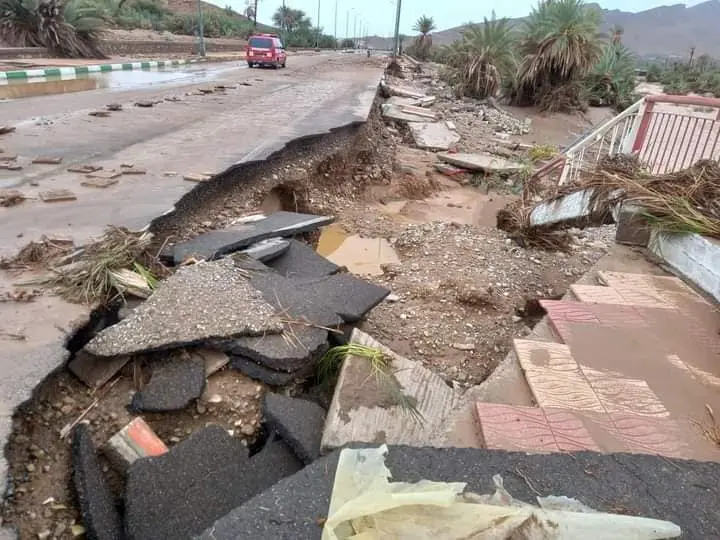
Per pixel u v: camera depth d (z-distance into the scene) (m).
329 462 2.16
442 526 1.77
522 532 1.77
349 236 8.34
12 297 3.28
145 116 9.70
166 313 3.36
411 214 10.16
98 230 4.29
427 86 28.09
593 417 2.69
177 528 2.39
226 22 58.38
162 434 2.92
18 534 2.09
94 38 23.31
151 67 21.97
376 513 1.81
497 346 5.27
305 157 8.60
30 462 2.44
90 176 5.71
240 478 2.66
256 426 3.08
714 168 4.87
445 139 15.86
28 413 2.58
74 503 2.42
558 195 6.65
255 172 7.02
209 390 3.13
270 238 5.13
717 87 39.12
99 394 2.95
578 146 8.17
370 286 4.57
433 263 7.09
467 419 2.72
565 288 6.57
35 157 6.38
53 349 2.88
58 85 14.19
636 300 3.89
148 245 4.24
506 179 13.22
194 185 5.61
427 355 5.03
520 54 23.42
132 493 2.45
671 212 4.48
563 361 3.15
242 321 3.44
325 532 1.76
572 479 2.13
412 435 2.76
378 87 18.50
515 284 6.53
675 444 2.51
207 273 3.93
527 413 2.70
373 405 2.96
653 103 6.93
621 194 5.24
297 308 3.82
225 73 20.48
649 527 1.84
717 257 3.87
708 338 3.44
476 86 23.67
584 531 1.80
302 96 14.12
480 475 2.12
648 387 2.94
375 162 11.46
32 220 4.43
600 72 25.44
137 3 49.19
